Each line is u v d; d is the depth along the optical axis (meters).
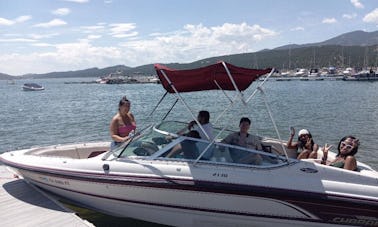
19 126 22.83
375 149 13.94
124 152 6.03
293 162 5.51
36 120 25.84
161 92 72.25
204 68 5.52
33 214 6.00
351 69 142.25
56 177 6.31
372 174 5.55
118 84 144.50
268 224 5.52
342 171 5.42
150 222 6.27
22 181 7.61
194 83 6.17
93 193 6.07
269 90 69.25
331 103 36.72
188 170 5.57
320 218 5.37
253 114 25.95
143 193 5.70
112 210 6.14
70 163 6.25
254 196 5.35
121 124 7.07
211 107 32.03
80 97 58.22
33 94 72.94
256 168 5.48
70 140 17.84
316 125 20.80
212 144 5.72
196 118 5.88
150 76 197.12
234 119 22.47
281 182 5.35
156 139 6.08
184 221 5.77
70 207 6.99
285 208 5.37
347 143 5.83
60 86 132.38
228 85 6.51
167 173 5.59
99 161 6.06
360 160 12.40
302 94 54.69
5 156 7.26
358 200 5.20
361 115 25.55
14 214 6.00
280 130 18.62
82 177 6.00
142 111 30.67
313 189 5.29
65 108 36.19
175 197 5.59
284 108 31.41
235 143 6.18
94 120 25.20
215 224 5.68
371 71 107.25
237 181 5.39
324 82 106.38
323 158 6.11
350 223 5.35
